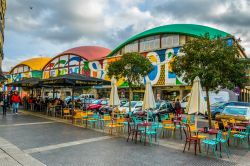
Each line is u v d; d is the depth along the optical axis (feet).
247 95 119.55
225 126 33.96
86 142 30.91
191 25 116.88
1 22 124.57
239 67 38.81
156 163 22.54
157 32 112.06
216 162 23.45
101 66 137.59
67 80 51.19
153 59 107.96
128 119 36.47
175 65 43.06
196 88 29.63
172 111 64.03
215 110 68.69
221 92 80.33
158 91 106.93
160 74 104.63
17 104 66.39
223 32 111.65
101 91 140.97
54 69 179.63
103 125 44.42
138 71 62.85
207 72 37.24
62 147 27.91
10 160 22.54
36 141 30.76
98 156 24.43
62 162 22.20
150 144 30.63
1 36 127.54
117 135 36.32
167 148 28.81
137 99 113.91
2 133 35.58
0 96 82.23
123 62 63.00
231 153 27.22
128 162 22.66
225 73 38.75
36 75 198.90
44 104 73.72
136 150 27.43
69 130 39.86
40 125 44.80
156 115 54.70
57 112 62.75
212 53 38.06
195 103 29.14
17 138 32.32
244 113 41.52
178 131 41.81
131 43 125.49
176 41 106.52
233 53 39.29
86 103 83.15
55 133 36.78
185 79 41.75
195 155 25.85
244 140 34.94
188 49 40.98
